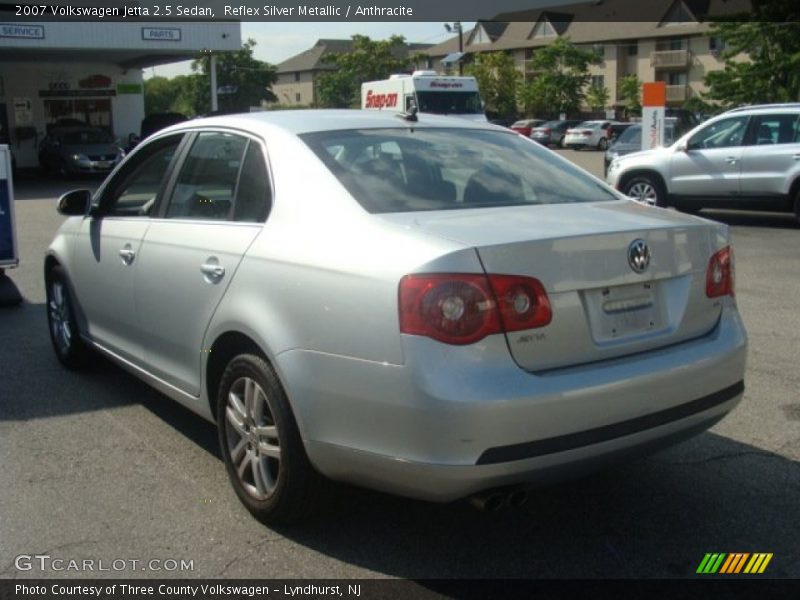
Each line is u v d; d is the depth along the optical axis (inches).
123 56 1240.2
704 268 142.1
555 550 140.9
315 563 136.9
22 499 159.3
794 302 319.0
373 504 156.3
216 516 152.3
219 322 150.9
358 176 147.3
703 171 529.7
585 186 166.6
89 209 213.8
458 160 161.8
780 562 136.6
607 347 128.2
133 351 189.5
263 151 159.0
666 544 142.5
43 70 1310.3
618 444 126.0
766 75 1115.3
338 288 128.0
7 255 317.1
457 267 118.3
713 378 137.9
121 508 155.6
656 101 657.0
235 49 1133.7
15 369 240.8
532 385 118.7
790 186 498.6
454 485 117.4
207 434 191.9
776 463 173.6
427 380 116.5
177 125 189.5
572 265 125.0
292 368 133.0
